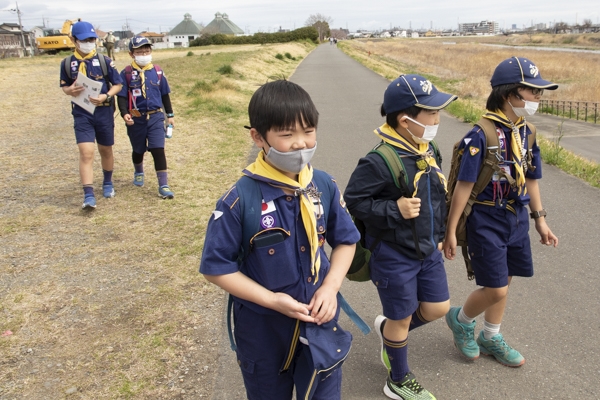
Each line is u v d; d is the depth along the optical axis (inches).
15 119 417.4
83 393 114.8
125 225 209.6
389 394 114.7
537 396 115.1
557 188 266.8
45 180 264.5
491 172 111.0
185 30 5113.2
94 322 142.3
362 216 103.6
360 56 1836.9
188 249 187.3
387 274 105.5
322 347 77.1
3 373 121.0
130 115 236.8
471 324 125.6
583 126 629.9
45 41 1850.4
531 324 144.0
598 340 135.5
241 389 117.3
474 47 3075.8
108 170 239.9
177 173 284.4
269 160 75.4
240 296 76.2
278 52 1664.6
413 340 137.7
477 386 118.8
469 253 118.6
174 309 148.9
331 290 79.1
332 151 353.4
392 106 101.7
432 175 104.3
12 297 154.1
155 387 117.3
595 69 1343.5
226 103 526.6
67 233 200.5
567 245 196.1
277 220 75.9
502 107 111.1
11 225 206.2
